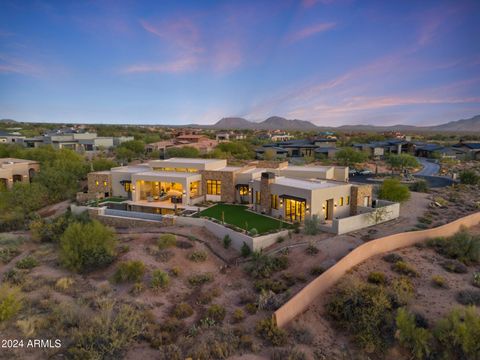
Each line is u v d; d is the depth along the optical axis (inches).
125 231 1226.6
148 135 5300.2
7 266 947.3
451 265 836.0
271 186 1291.8
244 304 749.3
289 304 656.4
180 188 1593.3
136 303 741.3
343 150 3107.8
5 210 1457.9
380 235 1043.9
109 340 584.7
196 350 570.3
